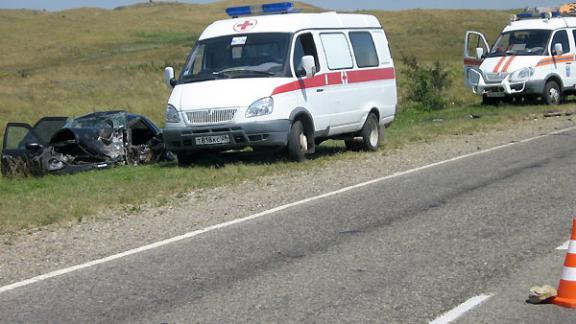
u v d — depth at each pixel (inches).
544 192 433.4
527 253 307.4
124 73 1936.5
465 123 824.3
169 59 2977.4
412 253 313.6
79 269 309.3
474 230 349.4
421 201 420.5
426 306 248.5
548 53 989.2
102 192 475.8
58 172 599.2
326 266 299.1
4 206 444.5
